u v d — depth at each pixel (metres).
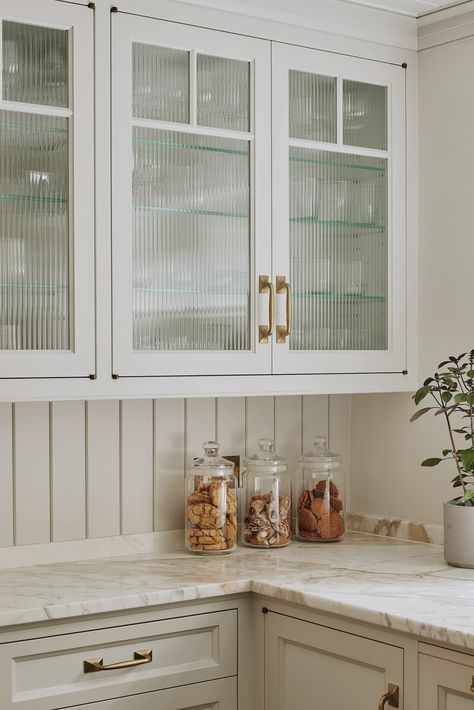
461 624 2.03
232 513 2.87
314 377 2.81
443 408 2.65
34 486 2.69
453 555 2.63
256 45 2.70
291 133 2.78
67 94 2.42
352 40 2.88
